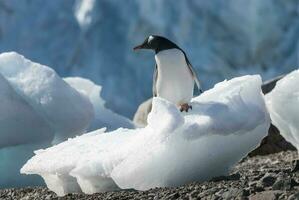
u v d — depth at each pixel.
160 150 18.03
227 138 18.56
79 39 144.62
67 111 26.48
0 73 26.70
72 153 20.20
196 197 15.76
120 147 19.22
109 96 141.50
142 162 18.03
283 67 140.25
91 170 18.92
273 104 19.86
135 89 142.25
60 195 20.66
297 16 141.38
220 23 141.00
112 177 18.11
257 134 19.11
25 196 21.72
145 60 142.88
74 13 146.62
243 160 30.53
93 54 143.00
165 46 20.97
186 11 140.62
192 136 17.84
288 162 25.97
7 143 26.06
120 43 143.12
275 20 140.62
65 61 144.38
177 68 20.77
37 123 26.25
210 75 140.50
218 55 140.62
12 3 146.75
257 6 140.38
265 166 24.77
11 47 145.38
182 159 18.27
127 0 143.50
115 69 142.25
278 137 32.59
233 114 18.48
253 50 140.38
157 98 18.34
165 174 18.33
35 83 26.92
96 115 31.59
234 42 141.00
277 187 15.24
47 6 147.50
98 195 18.16
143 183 18.30
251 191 15.20
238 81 19.67
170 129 17.73
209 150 18.47
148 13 141.38
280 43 140.75
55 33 146.12
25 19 146.62
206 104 18.84
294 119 19.61
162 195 16.61
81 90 31.02
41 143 26.38
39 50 145.38
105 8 143.88
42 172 20.47
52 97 26.48
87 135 21.45
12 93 26.41
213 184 17.14
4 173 26.19
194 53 140.38
